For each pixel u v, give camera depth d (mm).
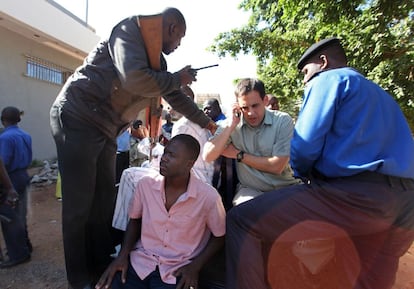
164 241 1995
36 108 10344
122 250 2078
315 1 4543
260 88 2338
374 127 1801
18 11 8180
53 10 9656
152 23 1834
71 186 2068
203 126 2490
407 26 4109
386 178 1789
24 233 3707
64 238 2156
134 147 6441
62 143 2045
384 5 4051
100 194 2322
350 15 4480
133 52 1818
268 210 1925
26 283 3270
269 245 1993
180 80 2018
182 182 1995
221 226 2037
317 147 1823
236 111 2326
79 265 2191
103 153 2230
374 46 4254
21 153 3646
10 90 9258
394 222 1825
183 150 1924
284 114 2471
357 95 1805
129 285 1977
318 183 1896
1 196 3162
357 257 1889
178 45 2174
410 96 4078
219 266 2178
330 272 2035
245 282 1974
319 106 1818
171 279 1914
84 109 1992
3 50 8938
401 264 3434
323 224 1864
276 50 6984
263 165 2350
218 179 2707
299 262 2041
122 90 2061
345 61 2158
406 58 3896
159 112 2535
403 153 1855
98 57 2016
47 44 10484
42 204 6227
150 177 2092
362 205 1759
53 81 11180
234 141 2488
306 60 2219
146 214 2051
